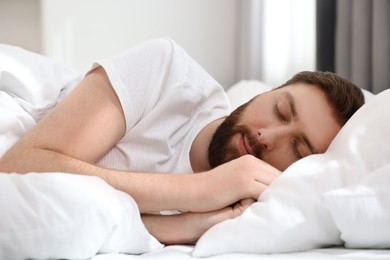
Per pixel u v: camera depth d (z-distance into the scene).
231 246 0.78
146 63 1.11
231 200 0.88
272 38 2.47
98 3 2.54
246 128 1.06
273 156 1.03
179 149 1.15
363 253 0.76
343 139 0.88
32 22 2.59
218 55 2.72
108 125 1.01
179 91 1.12
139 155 1.09
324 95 1.05
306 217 0.78
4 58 1.19
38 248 0.67
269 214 0.78
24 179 0.72
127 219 0.76
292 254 0.77
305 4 2.41
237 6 2.71
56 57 2.50
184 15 2.66
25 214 0.67
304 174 0.82
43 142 0.94
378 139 0.83
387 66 1.92
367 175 0.77
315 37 2.28
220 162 1.08
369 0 1.99
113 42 2.57
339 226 0.75
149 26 2.61
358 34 2.00
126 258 0.74
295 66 2.47
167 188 0.89
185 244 0.91
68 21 2.51
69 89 1.29
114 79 1.04
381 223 0.74
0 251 0.66
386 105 0.88
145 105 1.08
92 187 0.75
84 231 0.70
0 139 1.05
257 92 1.97
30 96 1.17
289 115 1.03
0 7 2.56
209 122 1.18
